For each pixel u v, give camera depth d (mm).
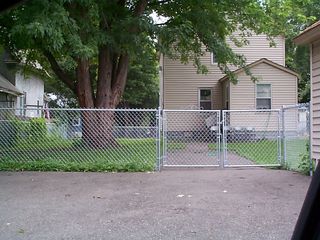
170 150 16047
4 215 6051
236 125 22500
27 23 10695
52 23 10547
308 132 10383
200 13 16359
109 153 12516
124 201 6945
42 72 21359
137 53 14453
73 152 12422
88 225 5527
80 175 9789
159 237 5008
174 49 19203
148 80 40531
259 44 24797
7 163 10539
